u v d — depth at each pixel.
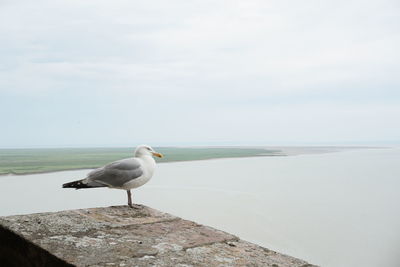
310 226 25.77
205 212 30.70
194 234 4.52
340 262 18.14
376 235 23.73
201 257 3.79
